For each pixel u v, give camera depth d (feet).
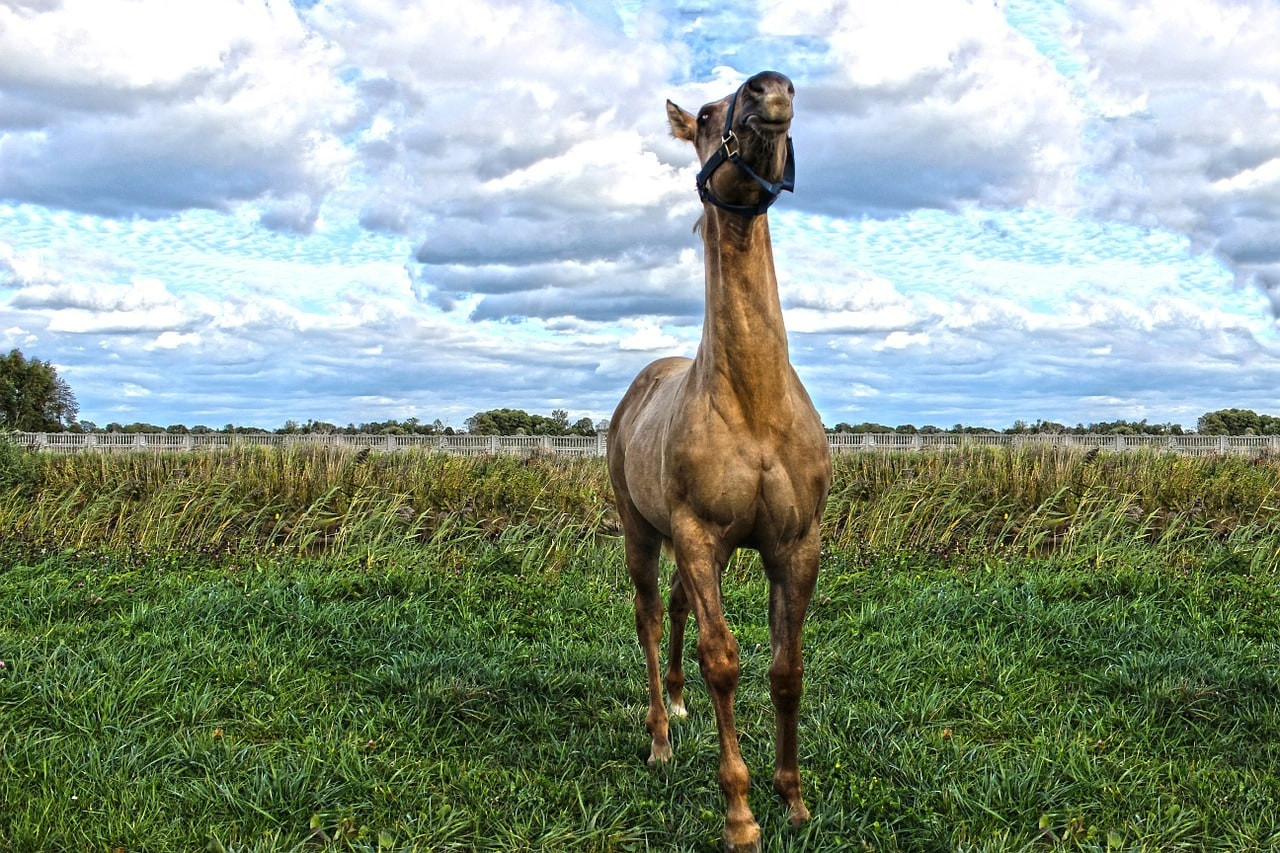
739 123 9.98
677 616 14.70
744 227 10.72
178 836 11.00
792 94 9.80
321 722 14.57
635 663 18.22
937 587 23.85
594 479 38.17
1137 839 11.16
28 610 20.76
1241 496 34.30
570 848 10.98
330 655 18.08
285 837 11.16
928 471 37.01
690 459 11.01
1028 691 16.39
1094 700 15.88
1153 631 19.06
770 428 10.89
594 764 13.48
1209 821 11.61
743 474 10.84
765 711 15.56
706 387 11.09
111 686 15.19
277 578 24.50
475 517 33.76
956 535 32.24
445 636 19.40
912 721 14.99
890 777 12.71
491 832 11.44
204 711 14.70
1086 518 31.65
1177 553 28.50
